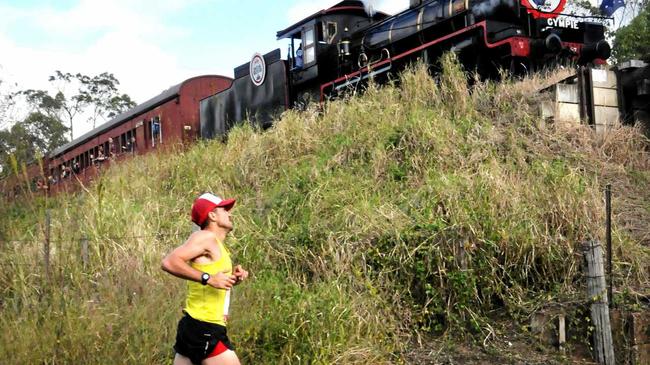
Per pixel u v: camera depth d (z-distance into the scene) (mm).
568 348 6121
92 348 5629
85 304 6059
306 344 5805
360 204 7809
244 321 5867
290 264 7199
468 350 6266
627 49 17062
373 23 14141
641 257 6949
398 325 6473
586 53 11383
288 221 8273
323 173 9133
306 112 11219
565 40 11828
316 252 7172
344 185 8656
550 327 6246
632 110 10227
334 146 9797
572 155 9016
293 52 14797
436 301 6621
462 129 9297
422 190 7816
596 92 9875
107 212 8500
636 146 9555
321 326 5941
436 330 6551
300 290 6531
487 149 8711
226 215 4695
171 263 4363
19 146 9484
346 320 6117
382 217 7395
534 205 7324
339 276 6746
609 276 6340
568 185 7473
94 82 39719
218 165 11039
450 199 7363
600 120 9844
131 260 7359
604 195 7914
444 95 10273
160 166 11859
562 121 9555
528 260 6852
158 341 5734
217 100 17156
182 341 4465
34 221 7707
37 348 5609
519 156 8555
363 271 6805
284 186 9188
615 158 9289
